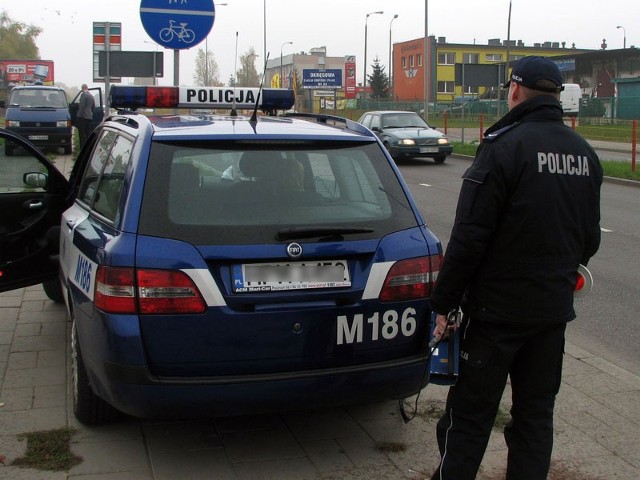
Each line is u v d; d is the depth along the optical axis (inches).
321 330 141.8
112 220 148.3
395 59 3284.9
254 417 173.8
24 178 223.3
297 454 156.6
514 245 118.0
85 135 892.6
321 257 141.7
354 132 168.4
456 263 119.3
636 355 230.2
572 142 121.5
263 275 138.8
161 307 134.7
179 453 155.9
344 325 143.1
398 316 147.0
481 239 117.3
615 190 633.0
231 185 146.5
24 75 2738.7
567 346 229.1
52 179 233.0
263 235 140.3
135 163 146.0
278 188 148.4
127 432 164.7
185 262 135.5
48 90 911.7
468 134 1403.8
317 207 147.8
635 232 435.8
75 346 163.8
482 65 1018.7
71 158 834.2
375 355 146.6
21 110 863.1
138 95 220.2
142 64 461.4
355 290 143.1
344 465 152.3
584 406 182.7
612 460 156.2
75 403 167.3
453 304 122.6
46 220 229.9
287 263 140.1
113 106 220.5
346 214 148.4
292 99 231.0
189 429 167.2
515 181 116.4
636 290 304.8
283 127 164.6
